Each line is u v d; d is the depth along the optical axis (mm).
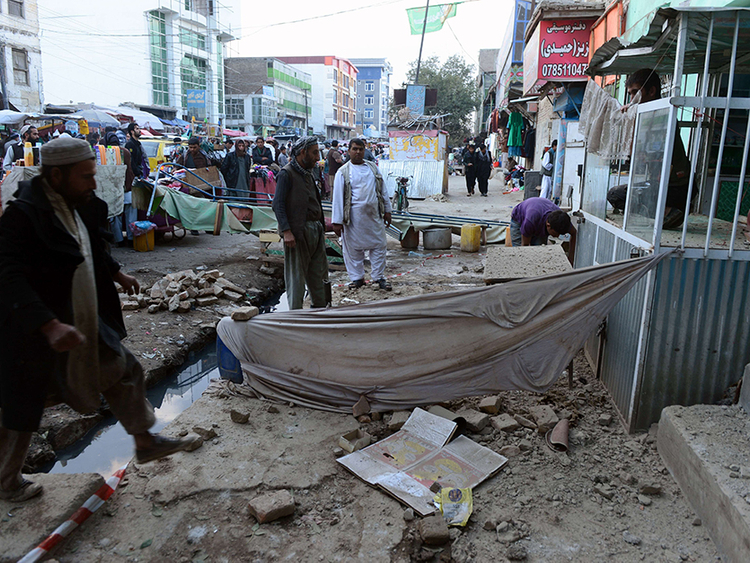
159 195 9219
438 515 2818
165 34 50312
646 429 3654
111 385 2670
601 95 4582
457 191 23953
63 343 2174
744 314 3398
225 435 3697
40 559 2465
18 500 2732
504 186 27203
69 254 2393
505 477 3242
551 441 3523
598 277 3590
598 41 9336
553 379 3867
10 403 2408
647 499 3000
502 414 3885
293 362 4172
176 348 5629
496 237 10500
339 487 3156
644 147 3707
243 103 72750
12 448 2594
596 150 4688
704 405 3377
